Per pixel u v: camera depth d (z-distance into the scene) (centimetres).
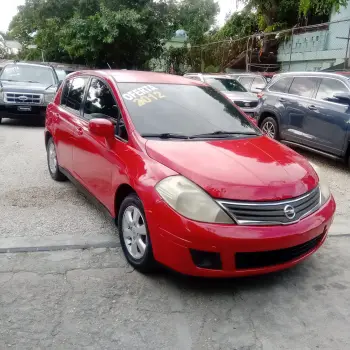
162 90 447
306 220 324
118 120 406
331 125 744
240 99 1224
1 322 285
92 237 422
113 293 325
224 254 300
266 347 273
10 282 335
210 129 411
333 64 1602
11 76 1190
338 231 470
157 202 314
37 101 1109
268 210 308
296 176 340
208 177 312
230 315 305
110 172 392
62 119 532
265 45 2030
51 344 266
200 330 287
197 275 309
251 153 365
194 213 301
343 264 390
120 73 473
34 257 378
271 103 912
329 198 370
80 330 281
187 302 318
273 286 346
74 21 2338
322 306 321
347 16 1587
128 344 270
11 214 474
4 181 602
